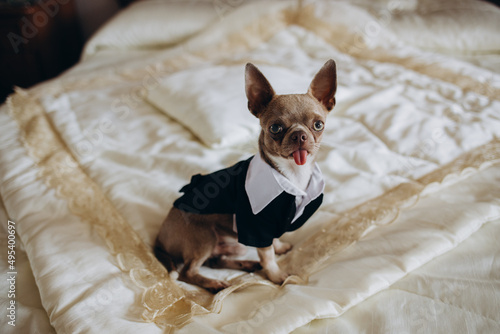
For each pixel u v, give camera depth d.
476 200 1.24
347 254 1.10
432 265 1.03
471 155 1.45
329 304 0.89
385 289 0.97
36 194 1.39
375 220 1.20
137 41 2.96
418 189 1.30
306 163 0.98
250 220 0.97
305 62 2.28
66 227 1.23
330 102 1.00
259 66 1.94
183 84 1.91
